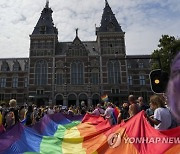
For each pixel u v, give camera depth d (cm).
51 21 6462
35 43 6062
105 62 5959
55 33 6456
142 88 6191
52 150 781
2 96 6197
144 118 647
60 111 2272
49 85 5778
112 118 1298
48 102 5662
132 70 6331
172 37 3788
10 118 940
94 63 5966
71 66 5950
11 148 739
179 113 197
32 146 789
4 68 6425
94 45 6550
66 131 1192
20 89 6228
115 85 5797
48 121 1267
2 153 716
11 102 1055
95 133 787
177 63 196
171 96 199
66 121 1680
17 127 823
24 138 802
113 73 5900
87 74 5897
